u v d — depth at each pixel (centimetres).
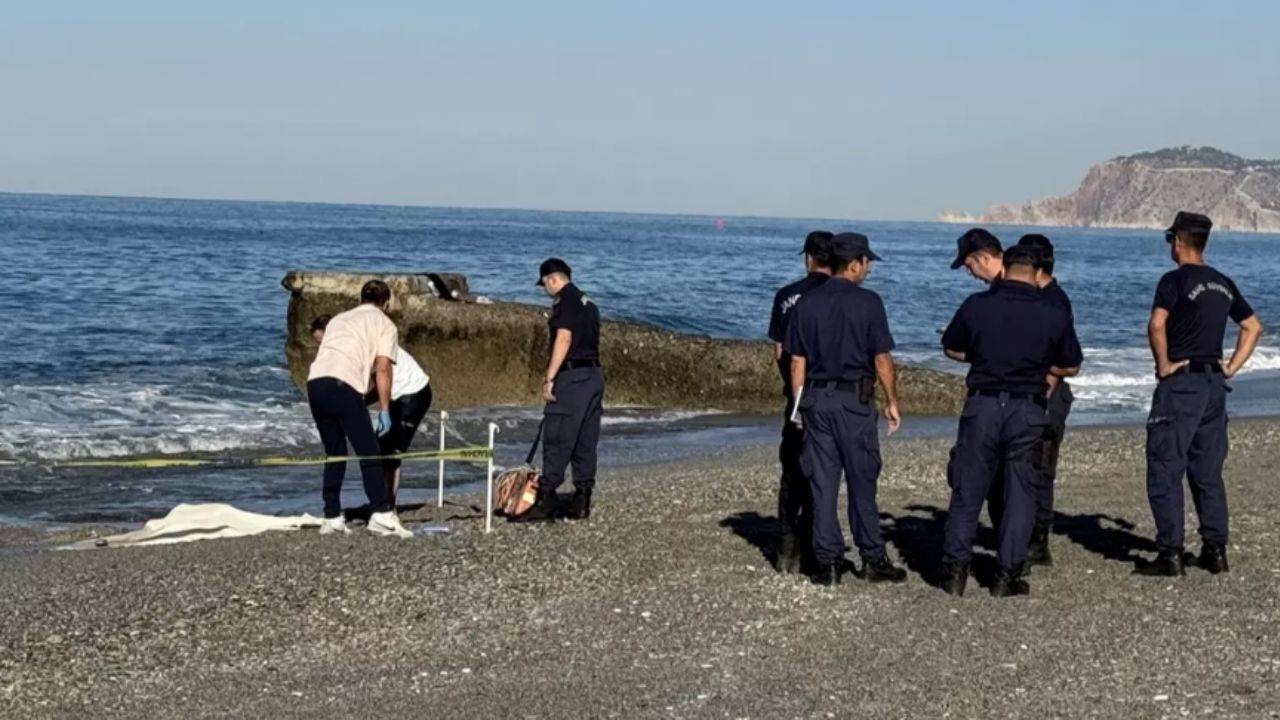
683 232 14700
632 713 606
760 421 1992
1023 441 795
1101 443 1552
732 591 821
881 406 2067
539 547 954
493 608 784
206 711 614
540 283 1073
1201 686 641
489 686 645
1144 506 1119
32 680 660
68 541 1073
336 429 1036
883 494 1200
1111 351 3052
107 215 12588
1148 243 15312
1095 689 637
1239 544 954
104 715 610
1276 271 7850
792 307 858
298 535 1035
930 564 902
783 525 873
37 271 4238
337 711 611
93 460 1516
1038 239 839
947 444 1616
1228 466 1327
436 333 2017
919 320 3744
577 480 1080
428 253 6950
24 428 1686
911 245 11738
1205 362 846
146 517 1227
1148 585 838
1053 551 939
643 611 776
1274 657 686
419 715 605
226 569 896
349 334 1041
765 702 620
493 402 2028
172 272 4450
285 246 7050
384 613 776
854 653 694
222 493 1342
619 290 4284
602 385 1074
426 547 962
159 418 1802
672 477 1366
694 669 669
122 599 816
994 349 792
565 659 686
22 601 814
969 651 697
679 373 2077
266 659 692
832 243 828
